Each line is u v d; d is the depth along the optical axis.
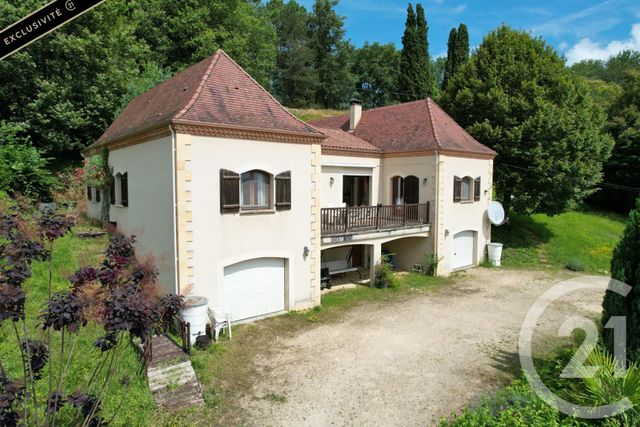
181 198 9.81
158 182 10.85
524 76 22.22
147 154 11.57
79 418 5.26
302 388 7.92
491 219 20.55
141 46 27.34
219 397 7.51
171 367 7.75
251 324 11.24
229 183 10.61
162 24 30.42
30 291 10.00
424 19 43.72
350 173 18.30
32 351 4.66
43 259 4.68
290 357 9.32
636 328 6.46
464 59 38.66
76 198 19.83
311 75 57.22
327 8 60.09
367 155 18.84
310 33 61.28
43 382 6.64
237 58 32.16
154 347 8.55
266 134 11.20
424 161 17.91
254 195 11.45
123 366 7.65
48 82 21.81
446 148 17.52
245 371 8.59
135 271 4.68
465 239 19.98
